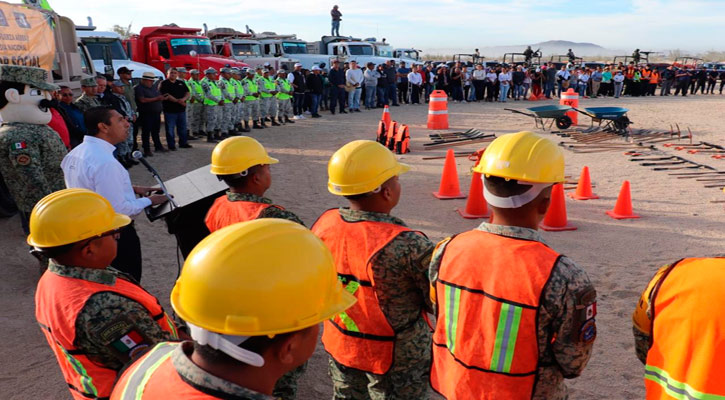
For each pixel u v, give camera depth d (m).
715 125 15.79
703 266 1.45
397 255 2.23
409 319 2.34
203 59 18.02
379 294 2.28
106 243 2.00
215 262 1.11
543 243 1.87
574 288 1.72
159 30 18.92
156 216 3.60
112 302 1.85
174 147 12.01
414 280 2.27
